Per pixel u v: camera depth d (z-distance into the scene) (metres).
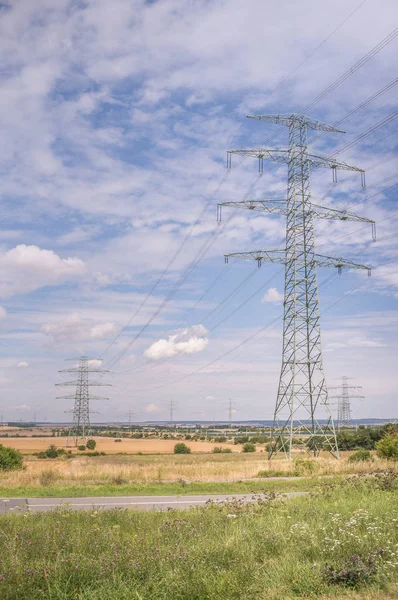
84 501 23.20
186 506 21.00
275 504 17.34
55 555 9.84
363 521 12.62
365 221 49.97
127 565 9.01
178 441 155.62
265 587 8.46
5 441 156.75
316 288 51.34
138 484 32.28
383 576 8.41
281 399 51.66
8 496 25.48
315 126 52.88
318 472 40.44
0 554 9.70
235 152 48.16
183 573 8.76
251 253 51.16
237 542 10.91
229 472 39.81
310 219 52.25
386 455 48.66
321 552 10.07
